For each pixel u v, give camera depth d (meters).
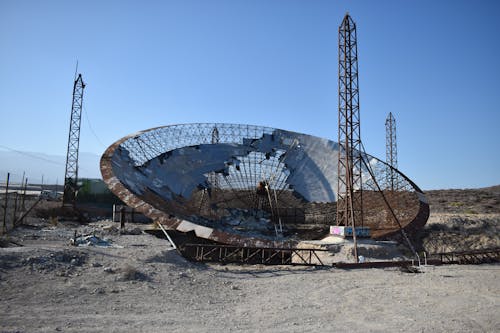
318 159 66.00
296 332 14.88
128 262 25.02
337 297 22.42
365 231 46.28
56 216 65.25
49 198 83.12
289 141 67.62
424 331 15.59
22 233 39.75
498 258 44.84
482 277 31.56
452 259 43.25
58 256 23.12
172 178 52.81
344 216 49.19
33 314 14.93
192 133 61.06
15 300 16.33
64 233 41.56
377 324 16.53
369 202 57.41
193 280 24.05
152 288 20.78
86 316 15.28
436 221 63.78
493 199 112.31
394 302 21.33
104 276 21.52
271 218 59.56
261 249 34.59
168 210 42.56
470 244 57.41
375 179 55.34
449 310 19.70
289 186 62.78
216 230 37.38
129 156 47.56
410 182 56.56
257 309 18.72
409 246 49.19
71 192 73.50
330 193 61.88
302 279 28.19
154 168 50.91
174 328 14.62
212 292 22.11
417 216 52.19
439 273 33.38
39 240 34.41
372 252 43.06
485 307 20.58
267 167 63.59
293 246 39.72
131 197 37.78
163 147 55.62
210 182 58.06
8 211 62.06
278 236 53.31
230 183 59.94
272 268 33.81
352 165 48.72
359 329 15.66
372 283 27.30
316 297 22.31
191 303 19.00
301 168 65.00
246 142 65.19
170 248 32.59
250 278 27.91
